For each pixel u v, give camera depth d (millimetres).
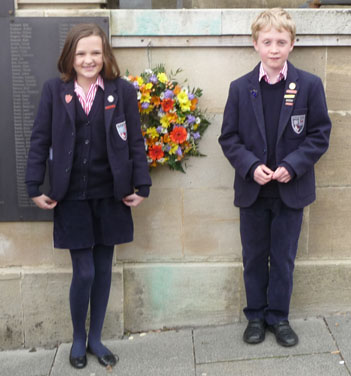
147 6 3258
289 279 2980
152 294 3234
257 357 2916
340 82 3076
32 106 2967
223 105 3088
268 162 2814
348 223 3229
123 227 2785
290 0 3324
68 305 3158
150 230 3215
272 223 2916
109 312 3182
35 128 2684
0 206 3062
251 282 3041
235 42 3010
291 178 2729
